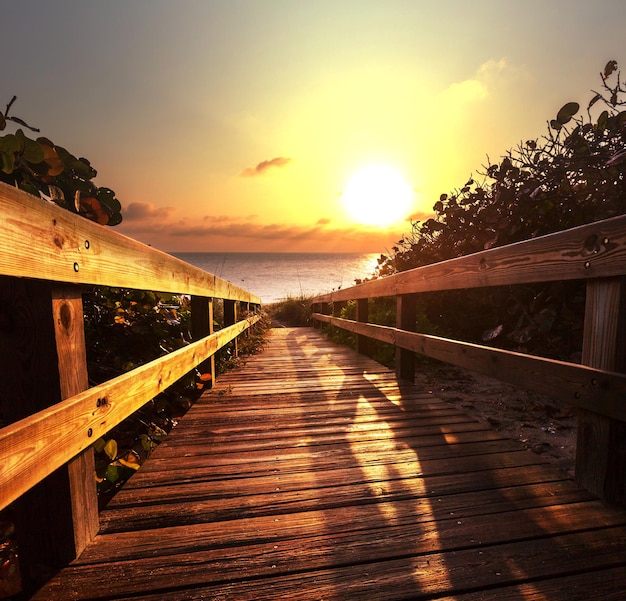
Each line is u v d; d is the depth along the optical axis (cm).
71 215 128
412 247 689
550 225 448
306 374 448
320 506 168
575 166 418
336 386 387
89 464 144
